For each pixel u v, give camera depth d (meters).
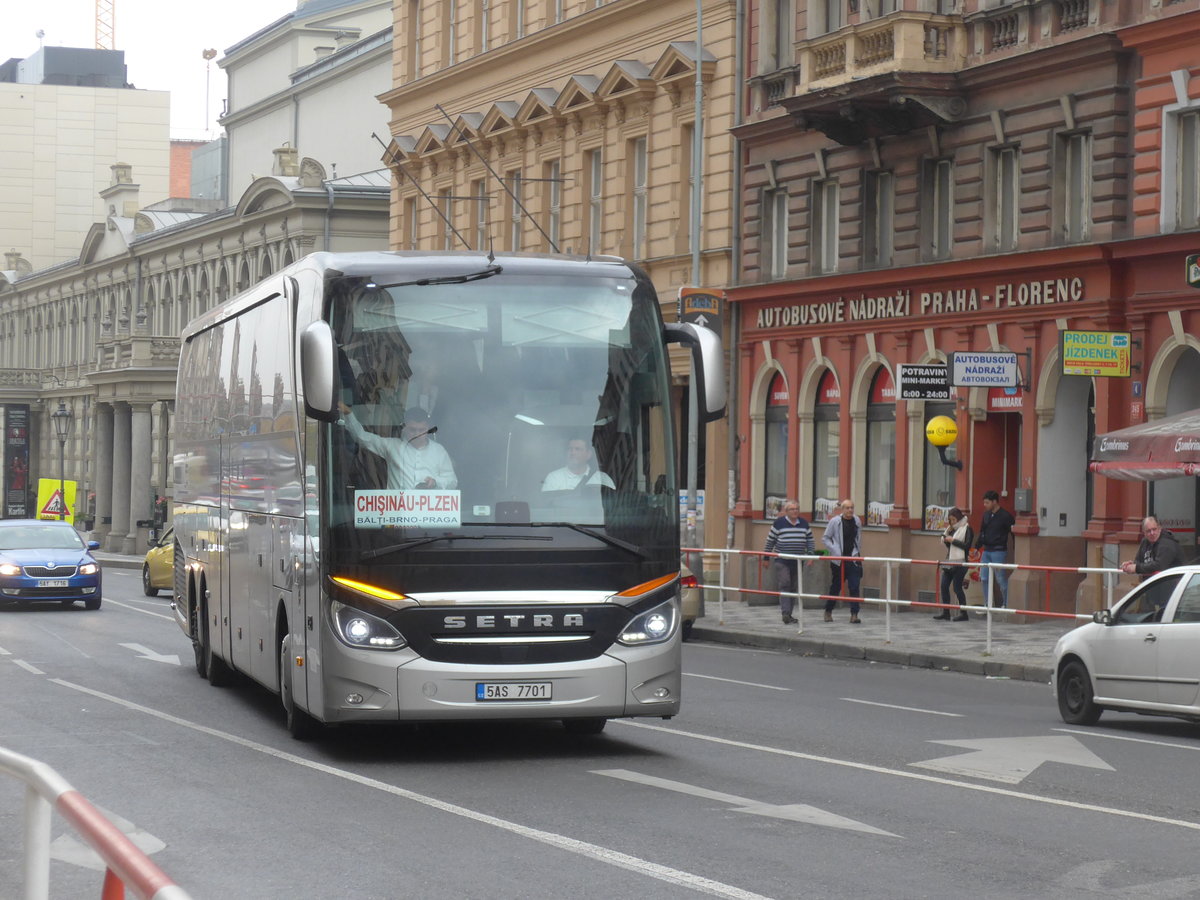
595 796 12.85
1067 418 32.47
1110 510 30.31
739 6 41.50
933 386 33.22
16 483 109.50
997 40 33.50
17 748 15.77
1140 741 16.94
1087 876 9.90
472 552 14.34
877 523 37.47
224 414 20.73
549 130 50.12
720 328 35.91
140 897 4.08
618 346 14.98
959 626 27.66
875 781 13.70
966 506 34.12
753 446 41.34
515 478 14.53
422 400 14.53
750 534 41.47
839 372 38.25
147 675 23.41
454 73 55.81
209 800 12.75
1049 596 25.94
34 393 109.25
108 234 99.00
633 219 46.47
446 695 14.23
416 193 58.88
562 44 49.62
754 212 41.09
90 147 135.38
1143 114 29.88
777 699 20.42
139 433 84.62
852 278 37.31
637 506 14.75
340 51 79.81
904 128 35.50
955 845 10.86
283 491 16.47
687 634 32.19
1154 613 18.11
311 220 73.06
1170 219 29.42
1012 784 13.65
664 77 44.19
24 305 115.69
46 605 40.91
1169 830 11.52
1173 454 24.19
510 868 10.12
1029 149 32.47
